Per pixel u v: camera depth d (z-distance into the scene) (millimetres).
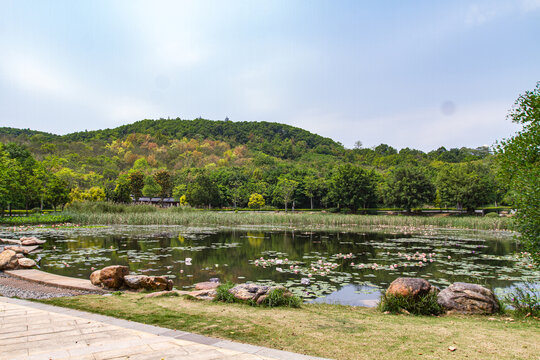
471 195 42500
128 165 101875
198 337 3926
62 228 24906
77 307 5594
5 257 10266
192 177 76188
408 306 6051
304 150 130125
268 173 76000
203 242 18016
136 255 13727
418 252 15297
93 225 28031
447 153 91875
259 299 6277
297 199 64250
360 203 50219
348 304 7473
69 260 12500
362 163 104125
